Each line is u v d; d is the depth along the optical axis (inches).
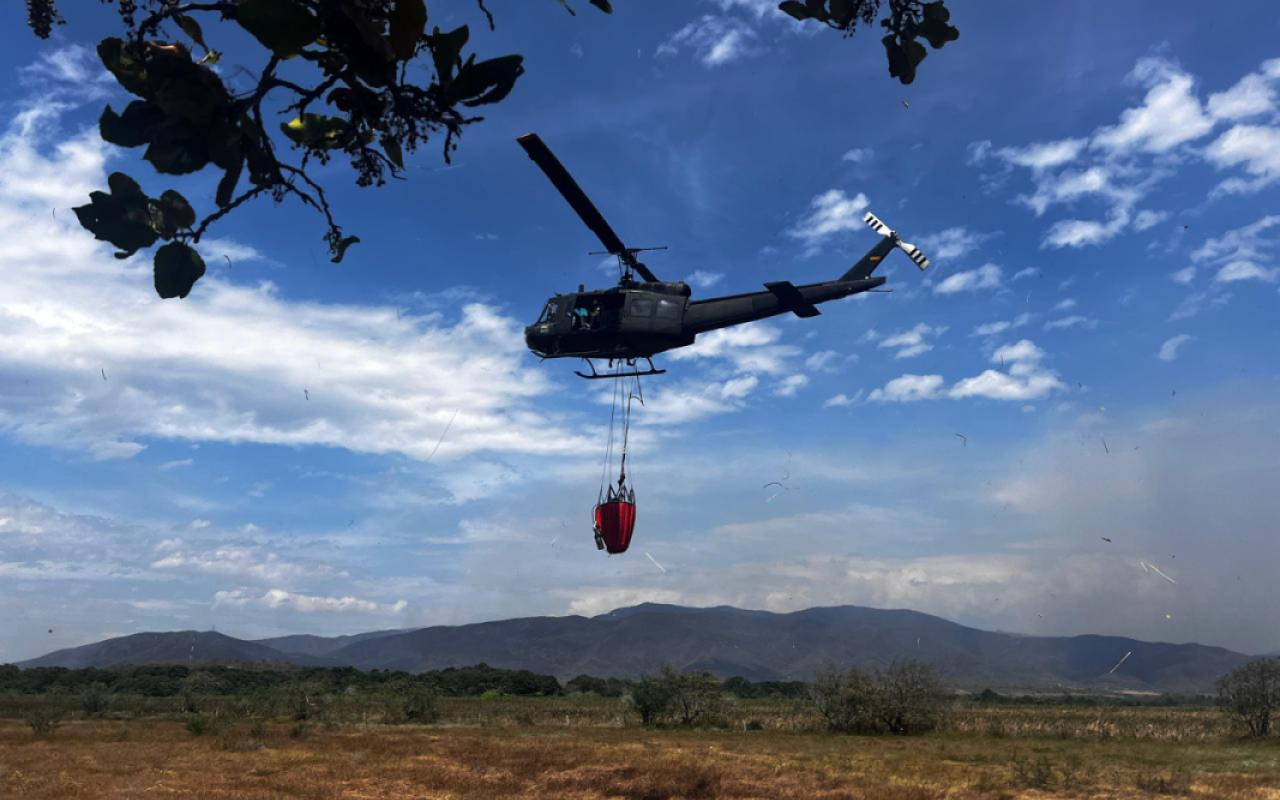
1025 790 828.0
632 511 563.5
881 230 1013.2
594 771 884.0
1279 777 919.0
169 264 60.3
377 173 65.3
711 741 1314.0
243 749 1102.4
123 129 58.3
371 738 1278.3
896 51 83.4
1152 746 1311.5
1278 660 1451.8
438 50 58.7
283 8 53.0
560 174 575.8
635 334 747.4
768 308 758.5
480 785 821.9
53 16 58.1
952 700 1662.2
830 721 1590.8
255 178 62.0
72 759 979.3
